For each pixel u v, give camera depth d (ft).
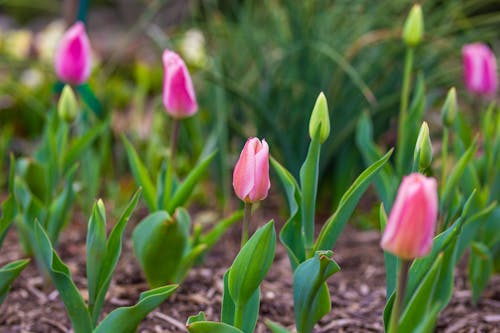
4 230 7.17
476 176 8.89
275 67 12.92
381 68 12.84
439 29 12.98
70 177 9.05
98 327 6.48
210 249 11.33
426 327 5.60
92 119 12.41
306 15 12.53
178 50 14.78
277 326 5.70
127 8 30.30
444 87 13.41
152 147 12.53
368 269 10.80
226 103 13.29
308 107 12.42
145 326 8.55
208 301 9.33
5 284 6.66
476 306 9.38
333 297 9.75
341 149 12.74
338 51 12.82
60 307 9.02
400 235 4.80
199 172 8.64
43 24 30.42
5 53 15.26
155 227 8.36
